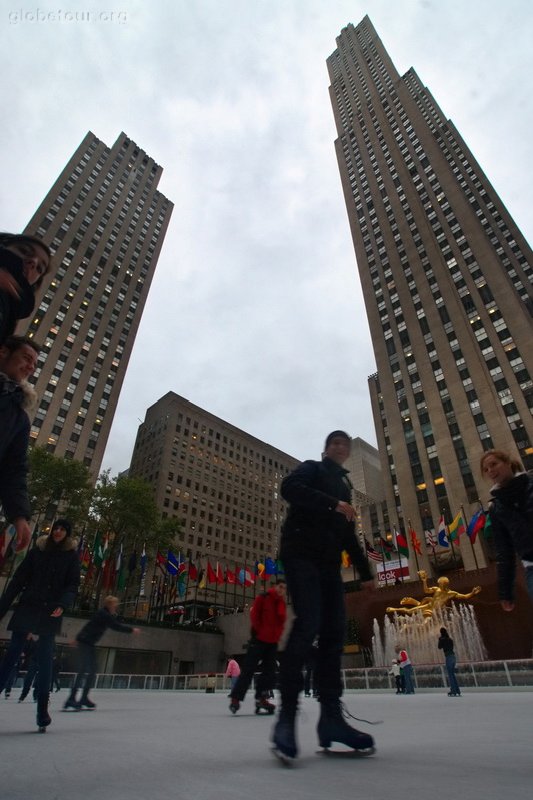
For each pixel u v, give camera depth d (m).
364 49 120.19
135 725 4.29
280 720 2.22
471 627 29.28
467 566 48.41
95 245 88.56
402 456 61.03
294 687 2.29
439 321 66.62
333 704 2.53
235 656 43.91
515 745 2.43
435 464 57.62
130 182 103.38
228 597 61.19
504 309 61.41
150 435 103.69
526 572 3.26
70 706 6.88
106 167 100.38
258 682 6.85
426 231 76.31
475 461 54.22
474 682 15.80
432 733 3.21
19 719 4.60
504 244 78.75
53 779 1.71
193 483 97.06
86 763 2.07
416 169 85.69
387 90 103.62
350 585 39.22
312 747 2.69
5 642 32.12
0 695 10.66
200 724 4.48
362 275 81.94
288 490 2.89
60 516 46.00
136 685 25.47
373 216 87.44
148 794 1.47
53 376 70.69
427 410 61.62
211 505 98.00
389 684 17.64
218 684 24.23
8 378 2.46
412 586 34.16
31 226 81.38
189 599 57.97
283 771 1.88
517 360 57.16
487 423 55.44
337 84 120.44
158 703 9.78
